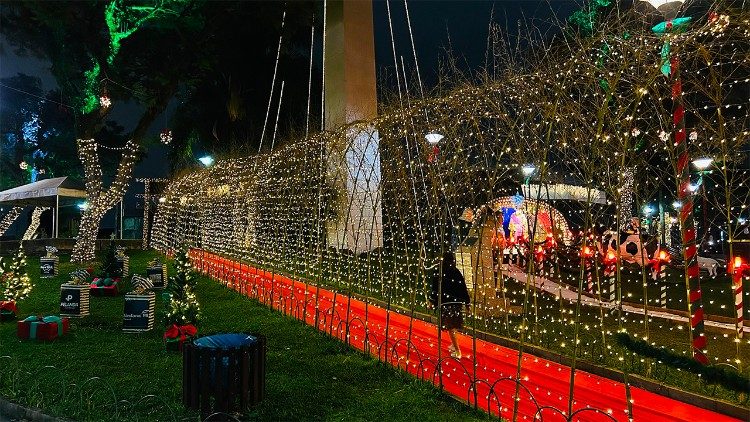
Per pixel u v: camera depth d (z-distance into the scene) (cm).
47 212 4506
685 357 512
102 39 2345
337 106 2333
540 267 1539
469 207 1213
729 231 819
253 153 2938
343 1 2317
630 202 1812
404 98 1392
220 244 2556
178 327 994
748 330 1041
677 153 770
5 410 717
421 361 776
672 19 709
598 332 1028
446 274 920
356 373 818
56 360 916
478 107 818
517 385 600
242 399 654
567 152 923
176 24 2312
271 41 3044
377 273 1741
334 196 1398
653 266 1698
